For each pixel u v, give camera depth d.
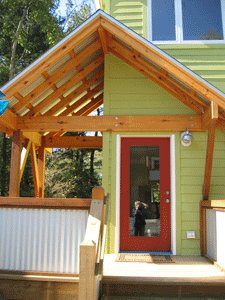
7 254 3.93
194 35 7.31
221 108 5.32
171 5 7.42
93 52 6.30
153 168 6.29
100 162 19.00
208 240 5.65
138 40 5.37
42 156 8.39
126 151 6.34
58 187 16.70
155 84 6.49
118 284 4.16
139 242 6.11
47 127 6.25
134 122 6.28
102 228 4.03
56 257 3.88
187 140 6.14
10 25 14.34
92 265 3.24
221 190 6.16
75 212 3.94
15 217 3.99
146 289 4.14
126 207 6.20
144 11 7.43
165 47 7.20
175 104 6.41
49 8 13.95
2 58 15.96
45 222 3.95
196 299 4.10
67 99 7.18
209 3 7.43
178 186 6.17
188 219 6.08
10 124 5.94
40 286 3.83
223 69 7.06
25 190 14.97
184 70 5.24
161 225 6.14
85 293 3.22
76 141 8.44
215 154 6.25
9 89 5.29
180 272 4.58
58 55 5.34
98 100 8.62
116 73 6.57
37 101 6.40
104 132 6.32
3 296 3.84
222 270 4.63
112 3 7.51
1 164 14.90
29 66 5.31
